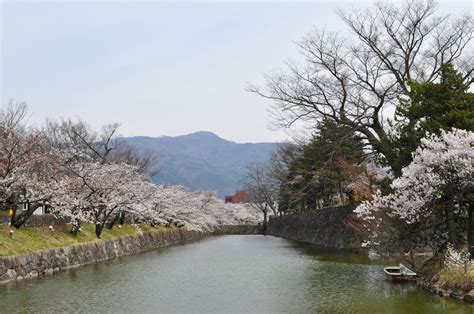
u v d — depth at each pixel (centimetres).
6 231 2022
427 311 1279
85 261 2473
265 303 1445
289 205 6375
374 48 2625
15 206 2092
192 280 1927
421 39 2600
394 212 1675
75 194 2508
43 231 2331
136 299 1500
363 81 2644
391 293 1574
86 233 2809
